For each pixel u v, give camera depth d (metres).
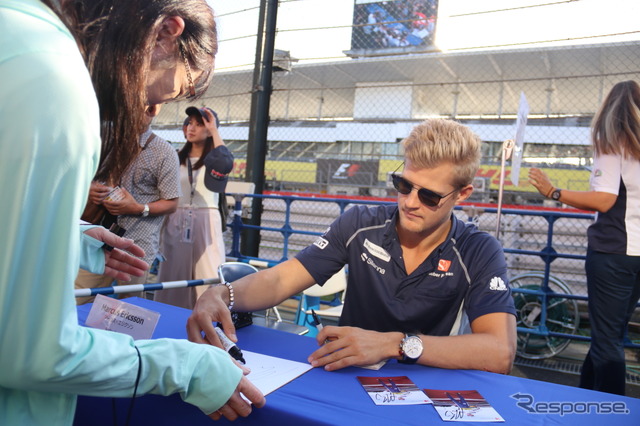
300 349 1.48
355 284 1.77
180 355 0.94
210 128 3.34
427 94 20.52
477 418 1.08
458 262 1.64
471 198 13.18
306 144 19.12
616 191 2.62
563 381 3.79
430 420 1.06
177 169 2.99
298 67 18.19
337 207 8.41
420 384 1.26
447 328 1.68
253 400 1.05
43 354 0.73
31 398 0.81
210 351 0.99
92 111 0.76
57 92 0.71
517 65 16.66
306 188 17.38
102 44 0.84
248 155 5.47
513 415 1.12
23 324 0.71
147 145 2.89
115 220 2.77
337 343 1.35
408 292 1.67
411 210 1.56
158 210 2.88
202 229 3.36
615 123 2.61
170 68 0.97
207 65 1.01
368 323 1.75
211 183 3.28
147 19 0.86
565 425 1.08
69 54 0.75
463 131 1.56
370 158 16.88
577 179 12.81
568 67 15.82
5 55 0.70
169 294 3.34
